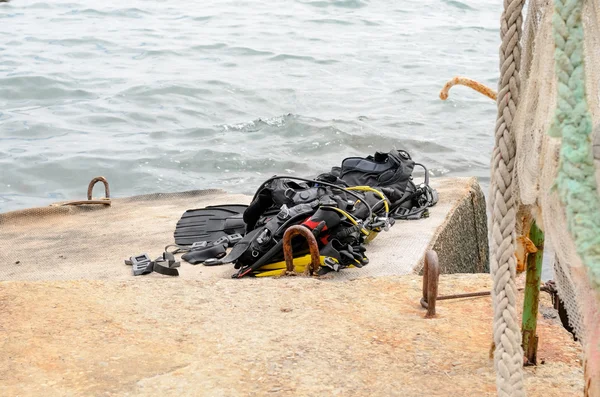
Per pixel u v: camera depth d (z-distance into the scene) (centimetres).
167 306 432
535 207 264
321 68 1714
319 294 450
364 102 1455
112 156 1148
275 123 1307
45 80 1537
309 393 341
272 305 434
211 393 342
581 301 232
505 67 242
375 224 592
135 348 383
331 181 649
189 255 593
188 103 1424
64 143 1203
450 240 660
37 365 366
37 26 2128
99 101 1431
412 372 357
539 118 246
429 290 413
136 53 1820
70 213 771
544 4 248
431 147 1199
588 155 223
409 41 2012
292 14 2330
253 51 1848
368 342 387
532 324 351
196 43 1922
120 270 584
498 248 248
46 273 588
